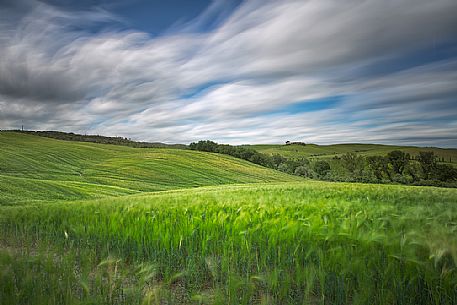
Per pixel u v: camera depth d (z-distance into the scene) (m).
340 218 7.30
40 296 4.05
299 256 5.68
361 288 4.34
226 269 5.39
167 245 6.23
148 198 14.91
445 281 4.14
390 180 89.12
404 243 4.67
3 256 4.89
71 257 5.32
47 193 32.72
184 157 98.25
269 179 87.56
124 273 4.91
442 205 11.06
